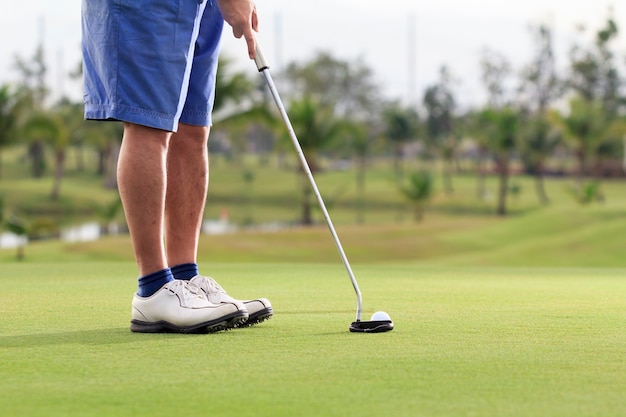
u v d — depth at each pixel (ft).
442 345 9.84
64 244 97.60
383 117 279.28
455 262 86.38
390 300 15.39
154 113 11.89
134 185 11.82
